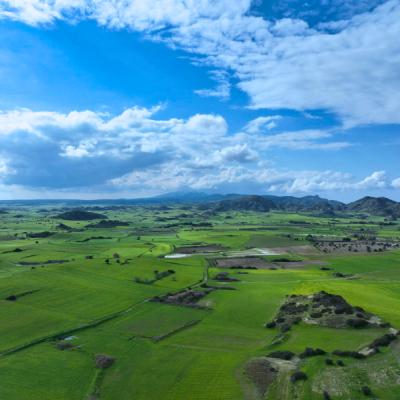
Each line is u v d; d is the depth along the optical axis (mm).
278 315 79750
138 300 93375
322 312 75625
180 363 58094
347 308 75938
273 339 67188
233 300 93500
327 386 46750
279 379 49906
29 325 74938
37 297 91625
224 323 77625
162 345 66125
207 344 66125
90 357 61625
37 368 57406
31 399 48906
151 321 79000
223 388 49406
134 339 69125
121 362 59438
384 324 68562
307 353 57094
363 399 43719
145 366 57656
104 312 84000
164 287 107188
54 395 49844
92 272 118500
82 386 52219
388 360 53094
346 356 55094
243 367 54875
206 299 95125
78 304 88500
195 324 77375
